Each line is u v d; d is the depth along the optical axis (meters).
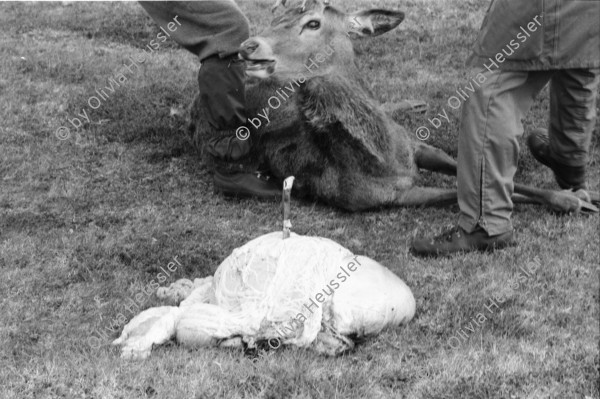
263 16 12.32
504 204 6.77
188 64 11.03
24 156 8.72
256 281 5.51
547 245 6.90
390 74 10.42
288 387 4.98
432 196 7.70
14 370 5.24
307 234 7.34
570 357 5.34
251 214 7.77
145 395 4.89
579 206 7.39
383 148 7.55
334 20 7.50
